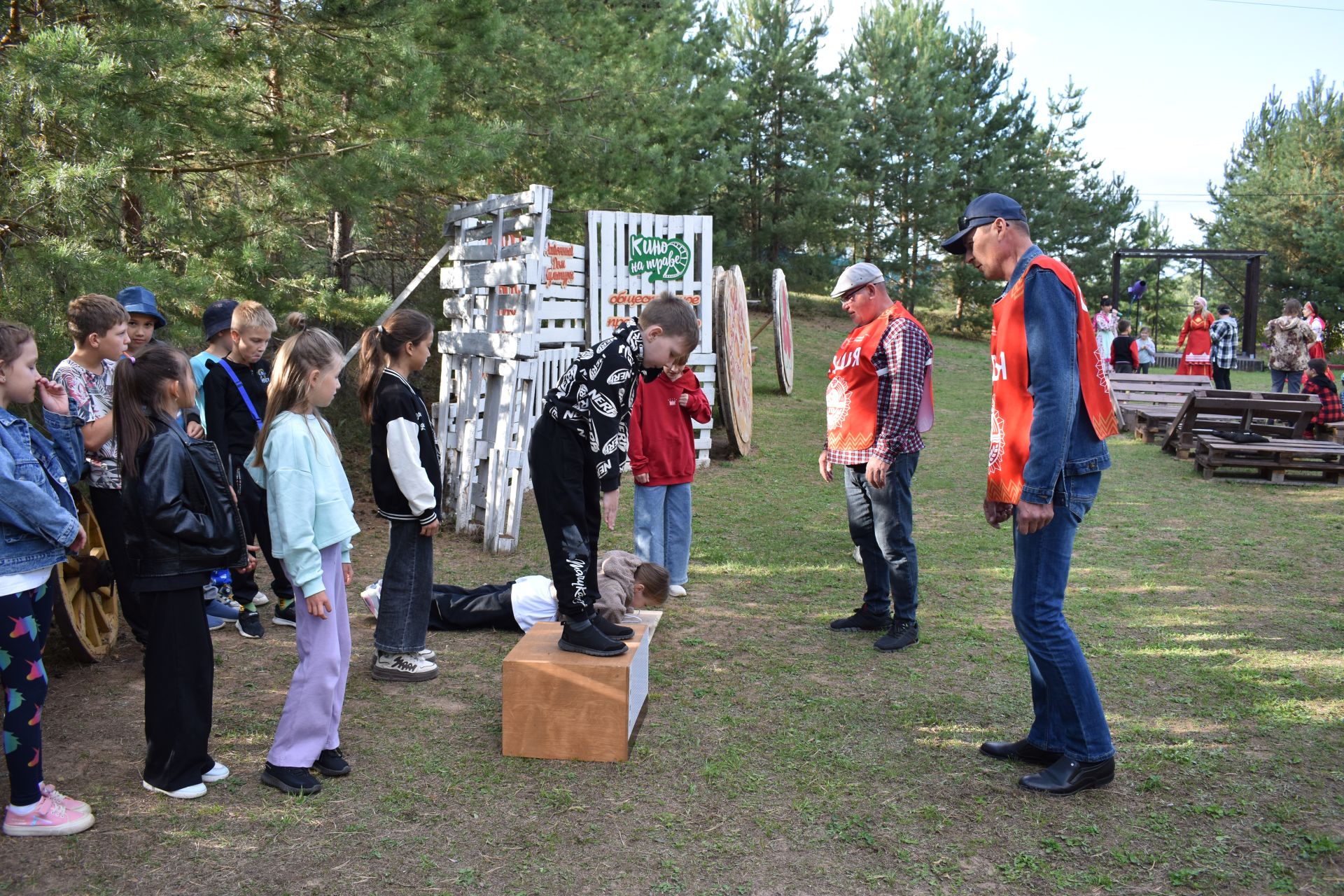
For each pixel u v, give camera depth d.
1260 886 2.92
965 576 6.36
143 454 3.24
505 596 5.29
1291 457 9.52
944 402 16.11
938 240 30.83
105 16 5.97
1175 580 6.23
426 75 7.79
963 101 31.55
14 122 5.37
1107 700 4.33
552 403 3.82
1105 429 3.45
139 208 7.11
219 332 5.26
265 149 7.79
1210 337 17.28
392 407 4.37
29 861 3.01
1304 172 36.78
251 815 3.33
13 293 5.33
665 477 5.71
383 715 4.20
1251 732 3.99
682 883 2.95
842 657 4.91
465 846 3.14
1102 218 34.69
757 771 3.69
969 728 4.07
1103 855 3.10
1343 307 34.59
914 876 2.99
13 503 3.01
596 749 3.76
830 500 8.72
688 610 5.69
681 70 16.80
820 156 26.80
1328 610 5.62
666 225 9.83
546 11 11.59
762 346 20.44
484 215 7.88
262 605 5.58
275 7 7.82
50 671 4.63
